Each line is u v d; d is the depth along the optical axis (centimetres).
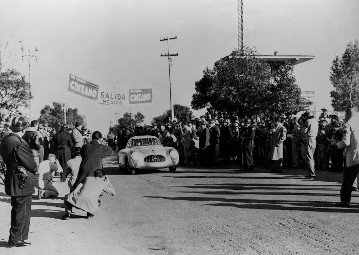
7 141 650
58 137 1508
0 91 2097
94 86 2331
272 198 968
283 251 596
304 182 1186
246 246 625
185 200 994
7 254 618
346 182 851
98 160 891
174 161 1630
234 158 1981
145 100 2364
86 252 623
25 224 663
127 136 2747
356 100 3262
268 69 2634
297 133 1543
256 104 2511
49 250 636
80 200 845
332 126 1466
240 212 842
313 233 677
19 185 650
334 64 3328
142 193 1141
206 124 1791
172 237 689
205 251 610
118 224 791
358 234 661
